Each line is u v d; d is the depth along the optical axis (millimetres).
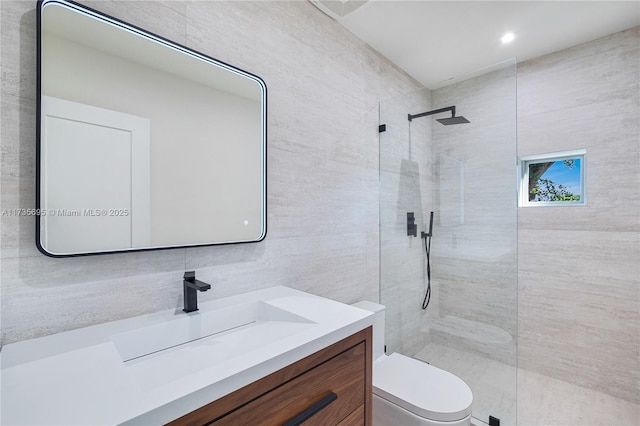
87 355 722
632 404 1982
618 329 2059
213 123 1176
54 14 834
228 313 1099
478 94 1805
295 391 792
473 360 1854
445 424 1265
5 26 779
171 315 1004
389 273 2098
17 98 795
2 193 774
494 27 1912
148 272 1018
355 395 994
